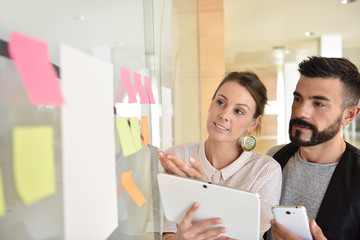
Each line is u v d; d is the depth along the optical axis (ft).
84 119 1.45
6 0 1.07
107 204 1.75
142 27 2.75
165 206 2.66
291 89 28.07
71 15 1.49
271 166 3.39
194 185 2.39
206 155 3.79
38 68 1.11
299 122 3.33
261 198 3.21
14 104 1.08
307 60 3.45
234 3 13.64
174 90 6.12
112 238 2.00
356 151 3.27
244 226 2.42
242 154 3.55
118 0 2.15
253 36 19.71
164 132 4.18
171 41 5.24
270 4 13.83
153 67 3.14
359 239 3.02
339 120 3.25
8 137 1.06
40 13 1.25
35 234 1.23
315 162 3.51
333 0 13.35
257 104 3.47
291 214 2.48
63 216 1.32
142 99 2.51
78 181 1.40
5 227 1.07
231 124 3.39
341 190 3.12
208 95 10.50
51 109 1.27
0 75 1.03
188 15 7.70
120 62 2.18
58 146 1.33
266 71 32.42
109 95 1.78
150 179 3.02
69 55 1.30
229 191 2.30
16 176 1.01
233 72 3.67
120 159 2.17
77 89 1.37
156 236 3.14
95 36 1.75
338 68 3.16
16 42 1.00
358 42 20.94
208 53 10.61
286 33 19.06
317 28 17.97
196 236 2.48
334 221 3.05
